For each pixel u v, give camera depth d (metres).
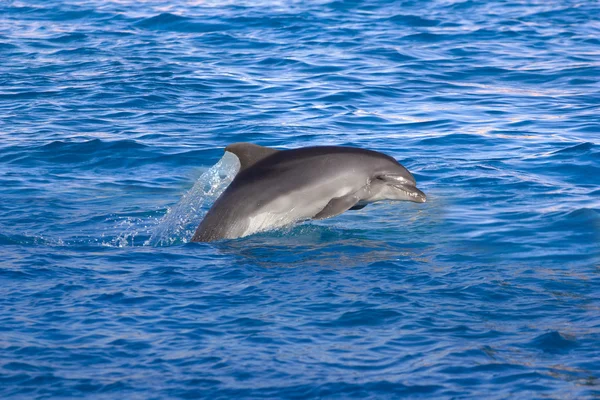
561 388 20.52
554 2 105.69
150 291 27.00
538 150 47.19
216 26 90.88
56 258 30.50
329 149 34.78
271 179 33.81
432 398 20.12
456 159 45.84
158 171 45.12
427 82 66.56
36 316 24.77
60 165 45.88
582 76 68.00
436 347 22.84
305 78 67.75
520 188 40.16
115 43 82.75
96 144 49.28
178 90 63.53
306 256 31.06
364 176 34.34
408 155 46.91
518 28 89.50
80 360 21.94
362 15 96.75
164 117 55.97
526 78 67.94
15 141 49.94
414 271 29.23
